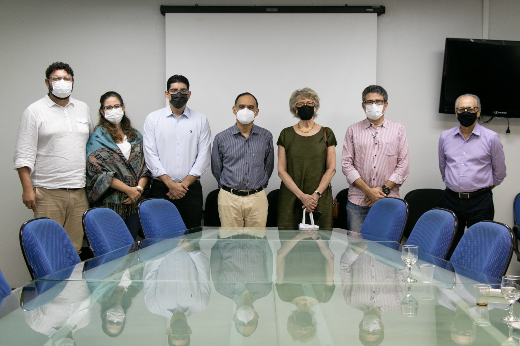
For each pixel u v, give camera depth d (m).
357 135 3.85
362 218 3.80
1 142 4.64
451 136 3.73
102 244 2.50
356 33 4.70
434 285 1.60
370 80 4.70
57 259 2.12
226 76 4.71
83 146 3.65
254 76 4.73
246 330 1.18
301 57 4.71
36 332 1.18
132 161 3.71
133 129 3.87
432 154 4.82
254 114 3.79
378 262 2.00
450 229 2.40
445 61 4.60
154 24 4.74
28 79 4.66
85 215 2.51
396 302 1.41
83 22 4.70
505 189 4.80
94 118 4.73
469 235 2.14
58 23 4.68
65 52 4.70
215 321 1.25
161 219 3.15
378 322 1.24
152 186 3.85
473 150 3.58
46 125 3.48
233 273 1.79
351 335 1.15
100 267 1.90
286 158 3.80
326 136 3.81
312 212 3.61
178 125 3.84
